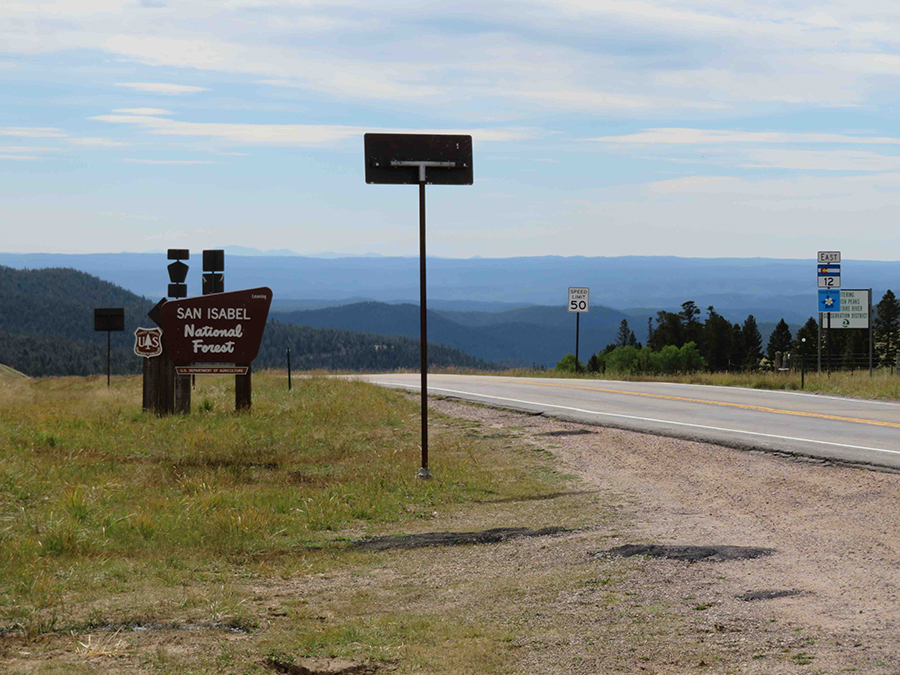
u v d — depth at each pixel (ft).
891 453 41.22
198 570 25.91
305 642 18.61
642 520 31.78
